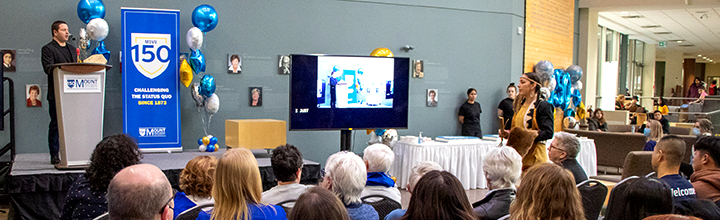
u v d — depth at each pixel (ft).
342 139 19.06
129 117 19.11
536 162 12.79
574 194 6.20
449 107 28.50
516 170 8.71
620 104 47.19
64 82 14.42
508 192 8.26
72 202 8.91
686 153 25.44
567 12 35.27
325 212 4.76
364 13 25.85
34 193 14.24
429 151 19.79
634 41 65.77
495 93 29.89
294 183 9.08
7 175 14.14
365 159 10.39
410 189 8.73
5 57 19.34
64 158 14.62
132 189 4.95
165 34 19.38
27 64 19.70
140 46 19.13
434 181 5.81
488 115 29.78
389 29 26.53
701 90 69.05
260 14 23.43
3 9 19.34
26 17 19.65
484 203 8.30
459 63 28.66
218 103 20.54
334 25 25.12
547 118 12.57
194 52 19.51
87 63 14.34
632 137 25.21
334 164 7.85
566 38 35.35
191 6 21.97
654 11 43.32
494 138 22.11
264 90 23.66
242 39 23.09
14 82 19.57
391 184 10.11
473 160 20.90
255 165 7.02
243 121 18.60
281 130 18.84
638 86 68.85
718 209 7.82
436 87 28.02
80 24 20.26
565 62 35.40
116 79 20.77
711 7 39.19
